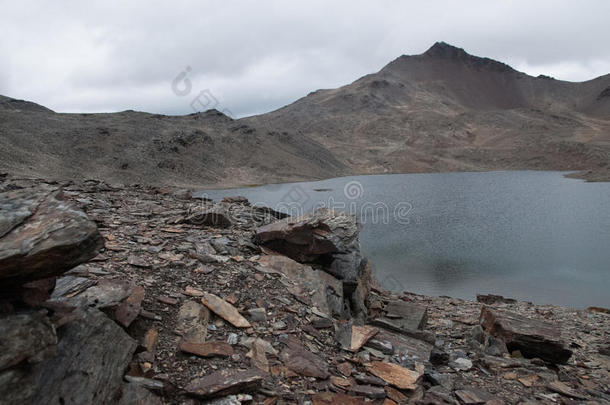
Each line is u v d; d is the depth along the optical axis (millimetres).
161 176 145750
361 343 7656
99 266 7434
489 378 7836
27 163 116125
